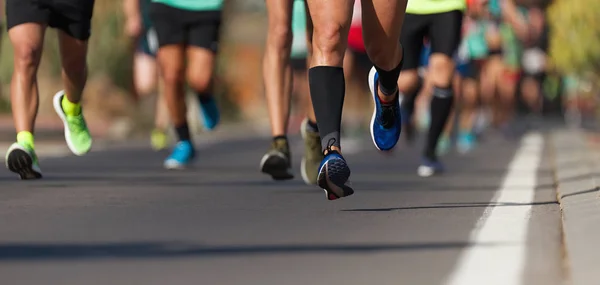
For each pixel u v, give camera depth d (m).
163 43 21.12
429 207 14.36
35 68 17.11
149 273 9.08
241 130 48.53
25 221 12.42
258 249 10.39
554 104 58.53
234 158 27.17
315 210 13.91
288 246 10.59
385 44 13.65
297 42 34.19
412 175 21.09
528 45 45.59
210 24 21.06
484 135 40.72
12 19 17.00
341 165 12.73
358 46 27.17
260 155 28.62
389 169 23.09
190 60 21.25
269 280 8.84
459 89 31.23
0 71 41.97
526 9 38.25
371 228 12.01
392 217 13.11
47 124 37.38
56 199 15.04
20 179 18.42
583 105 52.56
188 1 20.83
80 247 10.41
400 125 14.84
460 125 33.78
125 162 24.56
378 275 9.05
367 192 16.78
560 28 32.44
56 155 26.70
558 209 14.07
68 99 18.16
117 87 45.50
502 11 32.53
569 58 32.44
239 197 15.72
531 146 32.66
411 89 21.31
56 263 9.49
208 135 42.56
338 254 10.11
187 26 21.05
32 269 9.18
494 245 10.60
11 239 10.92
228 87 55.03
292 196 15.92
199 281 8.77
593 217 12.62
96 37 45.00
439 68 20.83
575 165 22.22
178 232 11.57
